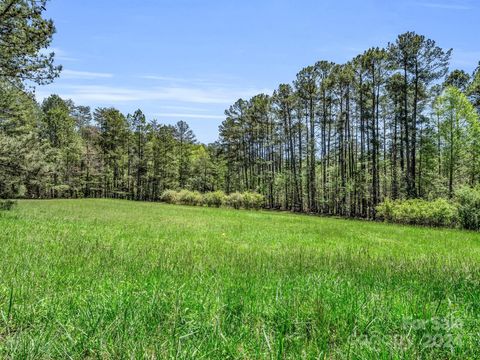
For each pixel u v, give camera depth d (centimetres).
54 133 6881
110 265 672
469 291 531
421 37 3494
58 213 2477
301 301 448
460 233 2102
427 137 4150
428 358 305
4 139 2184
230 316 400
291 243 1357
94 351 306
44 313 384
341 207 4678
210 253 941
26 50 1541
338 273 676
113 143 7644
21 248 826
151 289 484
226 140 6944
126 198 7881
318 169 5831
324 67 4738
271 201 6203
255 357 303
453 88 3603
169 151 7825
